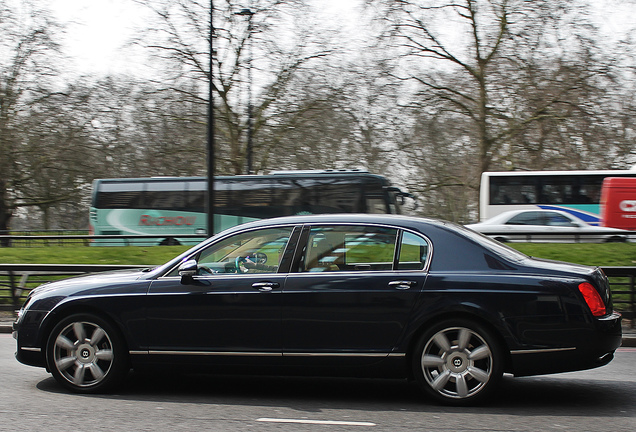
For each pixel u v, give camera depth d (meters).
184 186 28.45
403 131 33.66
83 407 5.48
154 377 6.74
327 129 33.50
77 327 5.96
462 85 31.28
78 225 53.56
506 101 30.70
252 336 5.68
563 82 29.25
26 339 6.07
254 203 27.23
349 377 6.25
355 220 5.87
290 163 34.50
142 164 37.88
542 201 27.22
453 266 5.54
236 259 5.90
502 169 32.41
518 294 5.35
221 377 6.75
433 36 30.41
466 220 48.09
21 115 35.94
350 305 5.55
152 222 28.34
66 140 37.09
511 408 5.45
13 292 11.42
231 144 32.38
